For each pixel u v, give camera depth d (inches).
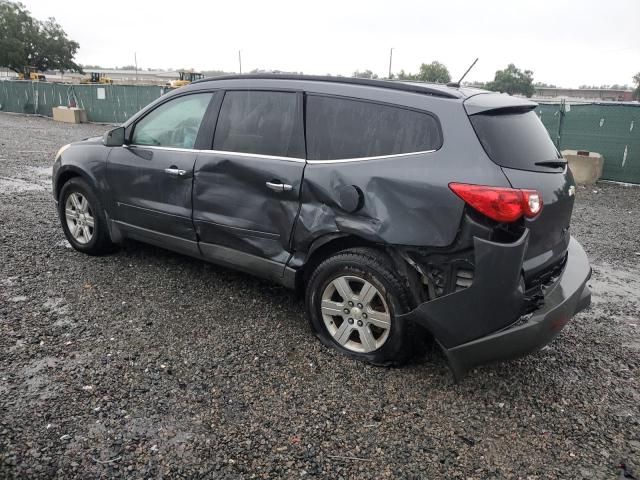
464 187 116.8
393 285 128.5
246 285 187.5
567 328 169.2
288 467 101.7
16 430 106.4
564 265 142.6
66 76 3976.4
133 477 96.8
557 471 104.8
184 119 174.1
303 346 146.7
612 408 126.3
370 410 120.5
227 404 119.6
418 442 111.0
